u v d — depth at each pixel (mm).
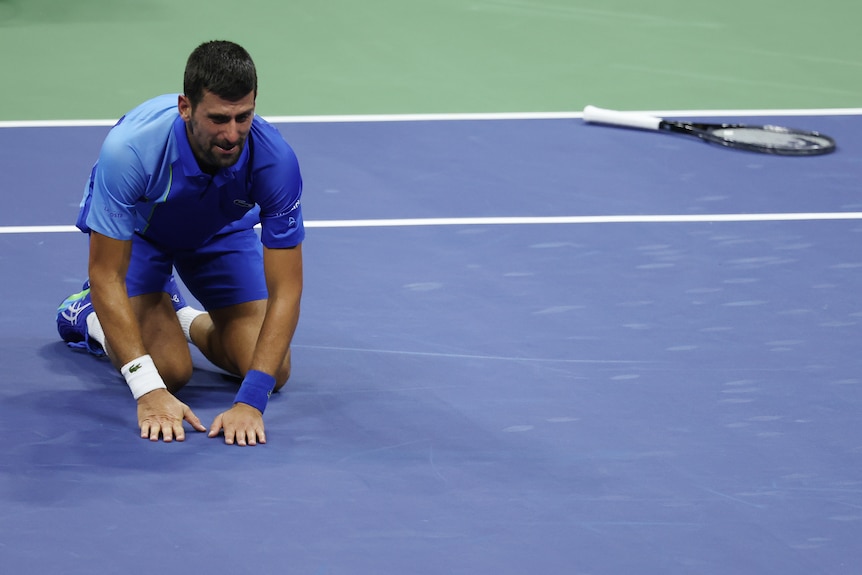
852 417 18359
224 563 14508
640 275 23250
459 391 18875
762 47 39312
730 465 16984
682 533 15367
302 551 14781
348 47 38062
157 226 17953
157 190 16891
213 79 15266
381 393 18781
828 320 21578
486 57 37531
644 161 29547
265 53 37219
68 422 17734
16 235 24234
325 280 22672
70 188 26797
